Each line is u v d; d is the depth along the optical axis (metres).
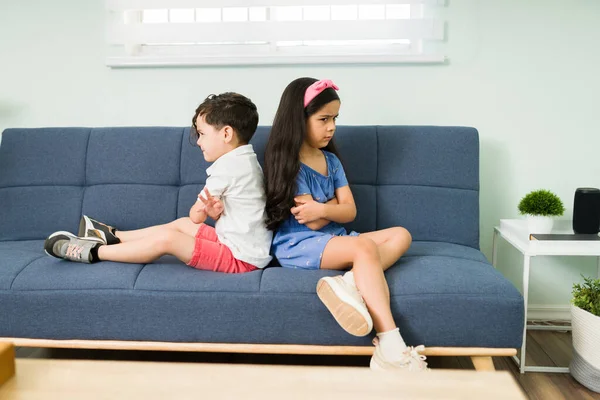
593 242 1.66
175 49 2.24
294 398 0.77
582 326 1.54
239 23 2.11
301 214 1.54
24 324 1.43
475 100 2.10
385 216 1.90
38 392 0.79
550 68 2.06
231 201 1.57
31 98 2.20
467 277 1.43
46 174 1.96
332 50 2.22
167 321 1.41
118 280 1.42
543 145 2.10
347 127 1.95
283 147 1.56
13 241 1.90
